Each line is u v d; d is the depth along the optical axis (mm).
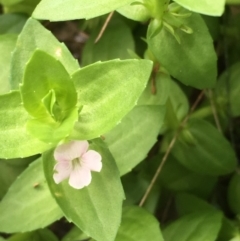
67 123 99
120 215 109
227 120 163
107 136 127
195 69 128
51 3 113
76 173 105
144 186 156
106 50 158
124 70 101
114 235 107
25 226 126
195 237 132
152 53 131
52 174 108
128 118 128
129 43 157
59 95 101
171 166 157
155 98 140
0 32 160
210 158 151
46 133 98
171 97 156
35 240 144
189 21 125
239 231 143
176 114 151
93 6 111
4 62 140
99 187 110
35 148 105
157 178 157
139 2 117
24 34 113
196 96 171
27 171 129
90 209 109
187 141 151
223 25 162
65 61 113
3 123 105
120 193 110
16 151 105
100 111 104
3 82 139
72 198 109
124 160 127
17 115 106
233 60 166
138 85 100
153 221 128
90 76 103
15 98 106
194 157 152
